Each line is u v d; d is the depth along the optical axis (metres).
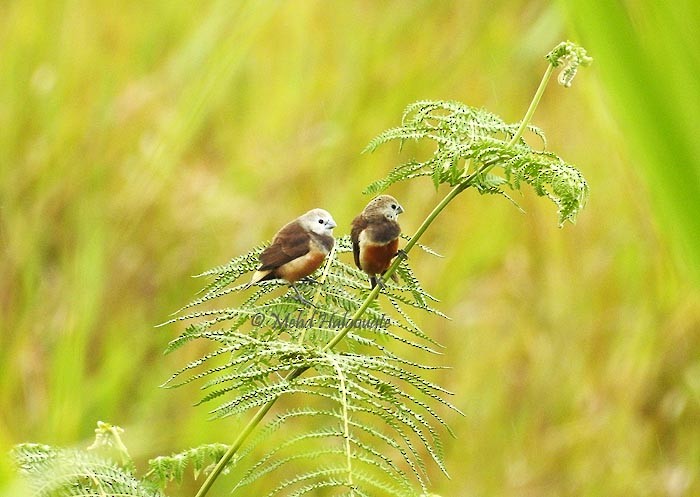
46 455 3.79
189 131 11.11
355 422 3.60
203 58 11.55
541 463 9.56
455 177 4.05
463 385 10.09
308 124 11.45
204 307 10.45
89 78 11.80
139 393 9.95
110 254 10.49
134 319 10.30
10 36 12.15
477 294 10.48
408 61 11.67
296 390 3.69
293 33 12.34
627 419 9.60
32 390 9.69
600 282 10.18
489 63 11.59
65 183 10.94
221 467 3.80
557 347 10.10
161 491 3.87
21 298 10.30
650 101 1.41
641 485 9.27
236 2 11.76
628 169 9.49
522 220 10.92
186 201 10.79
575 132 10.99
